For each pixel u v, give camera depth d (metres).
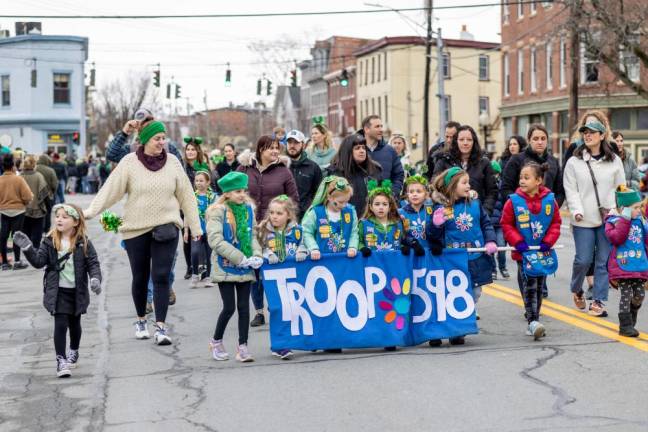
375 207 8.79
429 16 41.91
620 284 9.07
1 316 11.67
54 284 8.05
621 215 8.94
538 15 46.38
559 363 7.91
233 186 8.38
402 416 6.44
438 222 8.69
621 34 28.47
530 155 11.67
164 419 6.61
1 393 7.54
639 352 8.31
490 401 6.75
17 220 17.20
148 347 9.29
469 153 11.09
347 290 8.71
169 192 9.43
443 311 8.88
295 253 8.73
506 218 9.23
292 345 8.58
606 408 6.49
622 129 41.31
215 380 7.73
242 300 8.50
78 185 54.41
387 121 73.19
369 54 77.56
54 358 8.96
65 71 62.12
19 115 61.94
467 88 73.81
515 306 11.16
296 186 10.97
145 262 9.59
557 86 44.97
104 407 6.99
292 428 6.27
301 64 99.25
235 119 150.00
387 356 8.45
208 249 13.89
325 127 13.09
